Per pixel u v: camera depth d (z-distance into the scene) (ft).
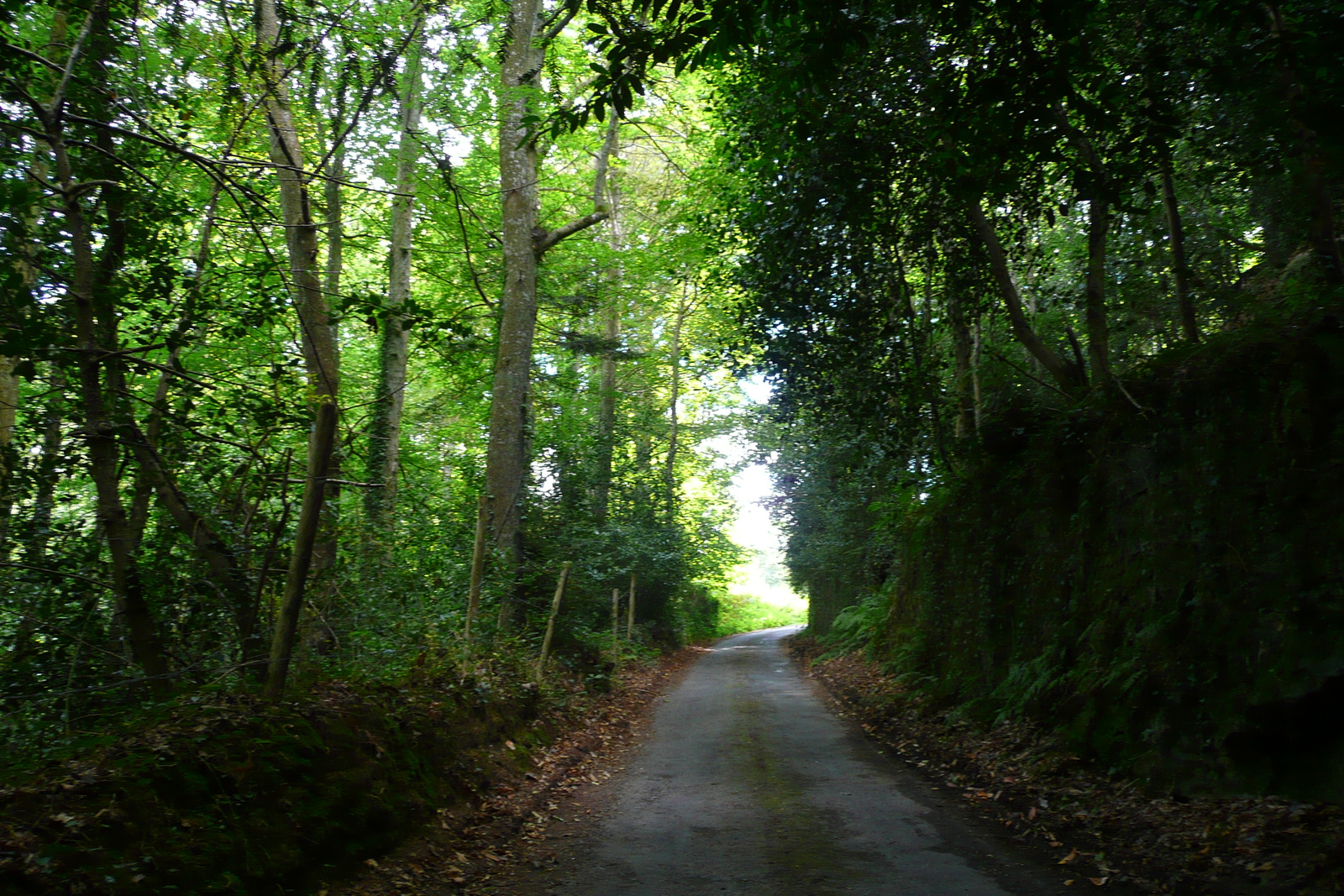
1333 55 21.89
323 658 28.96
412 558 40.73
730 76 44.32
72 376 26.35
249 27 32.40
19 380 36.94
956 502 45.47
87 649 24.82
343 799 19.81
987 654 38.88
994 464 41.34
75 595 24.85
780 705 53.88
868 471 64.85
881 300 46.44
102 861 13.74
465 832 23.40
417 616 34.81
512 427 51.16
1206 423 26.35
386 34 36.60
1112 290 41.34
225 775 17.35
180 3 30.12
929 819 25.17
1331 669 20.03
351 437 32.71
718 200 52.49
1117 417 30.99
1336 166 23.59
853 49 32.83
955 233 41.34
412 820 22.11
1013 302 38.60
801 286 45.42
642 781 32.01
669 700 58.85
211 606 26.40
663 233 76.64
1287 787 20.74
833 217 40.68
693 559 103.71
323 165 29.35
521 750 32.24
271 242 36.83
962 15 23.70
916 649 48.34
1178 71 29.45
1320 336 23.44
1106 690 27.66
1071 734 28.37
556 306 67.97
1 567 23.99
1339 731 20.21
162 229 28.96
